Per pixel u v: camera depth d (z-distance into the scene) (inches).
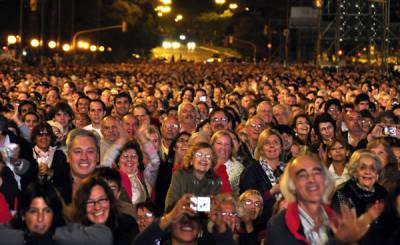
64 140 511.8
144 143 471.2
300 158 290.5
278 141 445.1
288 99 834.2
